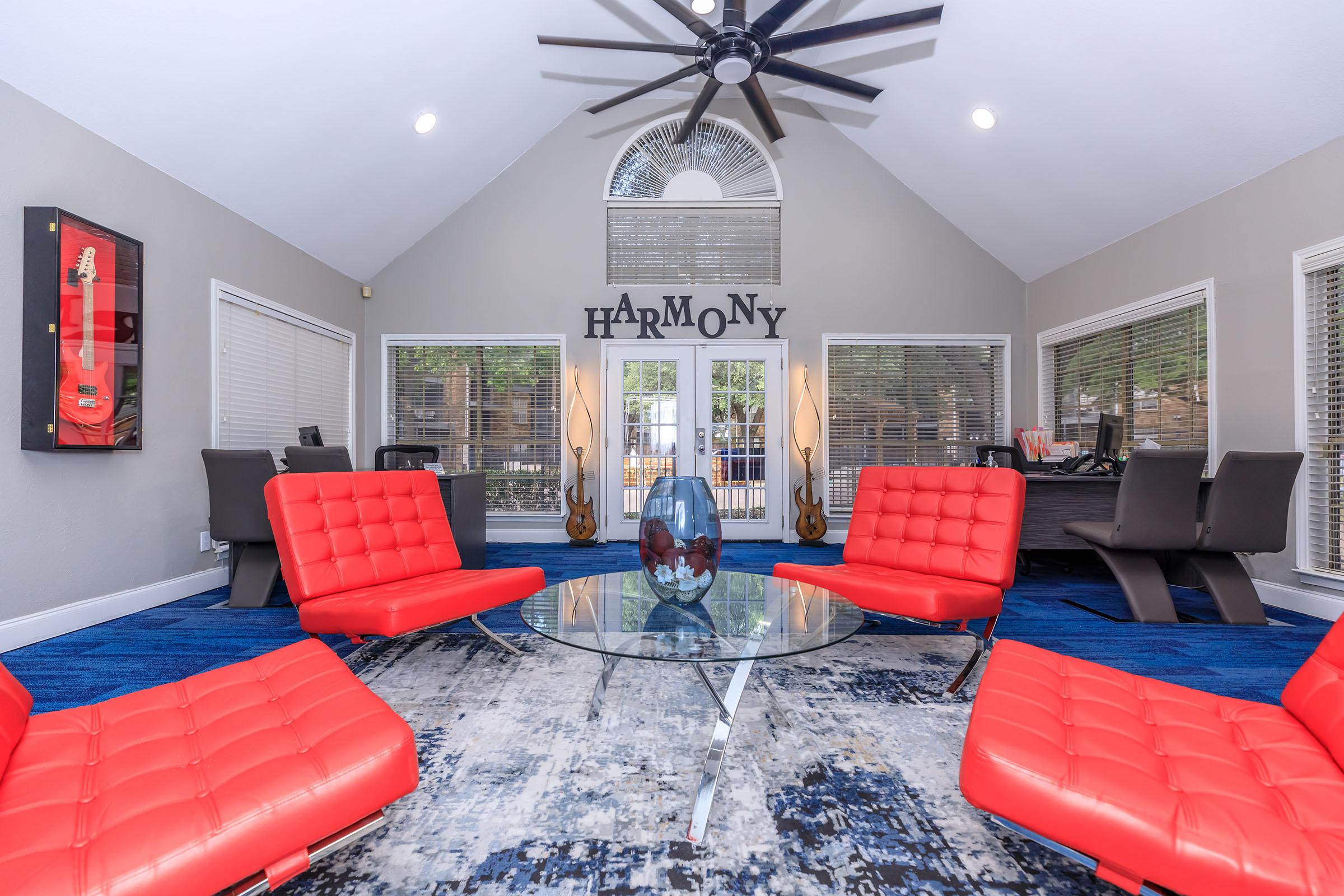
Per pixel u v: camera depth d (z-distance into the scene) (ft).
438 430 17.07
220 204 11.46
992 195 15.05
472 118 14.21
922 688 6.23
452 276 16.94
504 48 12.93
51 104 8.26
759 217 17.34
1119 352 14.03
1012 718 3.25
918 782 4.43
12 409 7.79
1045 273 16.42
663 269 17.29
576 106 16.85
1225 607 8.96
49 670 6.81
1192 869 2.40
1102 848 2.60
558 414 17.06
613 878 3.45
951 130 13.93
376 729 3.12
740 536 17.11
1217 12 8.79
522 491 17.11
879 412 17.19
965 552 6.95
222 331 11.60
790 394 17.08
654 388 17.13
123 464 9.34
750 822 3.96
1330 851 2.35
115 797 2.64
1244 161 10.45
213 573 11.03
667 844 3.74
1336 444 9.57
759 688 6.21
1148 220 12.80
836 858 3.62
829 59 13.79
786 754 4.83
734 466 17.13
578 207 17.07
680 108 17.04
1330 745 3.10
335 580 6.46
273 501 6.45
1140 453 8.63
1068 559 14.34
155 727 3.30
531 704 5.77
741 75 10.03
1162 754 3.14
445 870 3.50
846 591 6.55
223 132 10.30
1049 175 13.32
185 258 10.57
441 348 17.12
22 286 7.94
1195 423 11.92
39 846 2.34
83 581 8.68
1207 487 10.85
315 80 10.60
